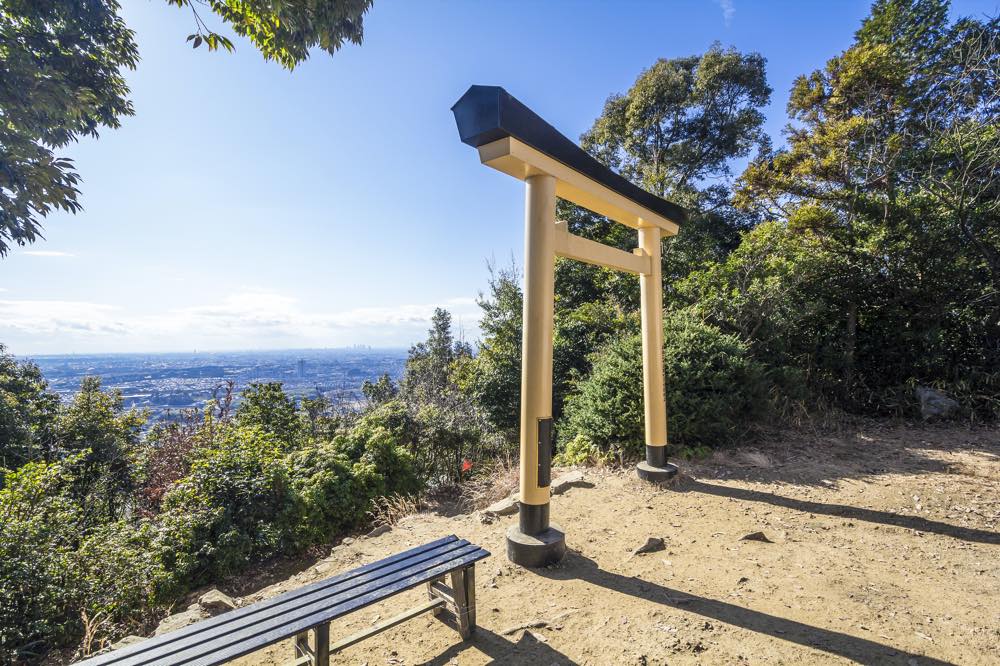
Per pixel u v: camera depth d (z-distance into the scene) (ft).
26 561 10.59
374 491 18.29
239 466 15.79
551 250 10.45
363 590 6.56
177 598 12.56
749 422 19.76
